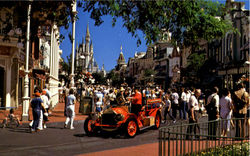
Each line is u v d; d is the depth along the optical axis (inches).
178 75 2210.9
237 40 1295.5
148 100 461.7
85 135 392.5
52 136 379.2
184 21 360.8
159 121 470.6
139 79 3651.6
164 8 336.2
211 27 435.2
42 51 1167.6
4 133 397.4
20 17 286.0
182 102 589.9
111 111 378.9
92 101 685.3
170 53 2689.5
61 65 2117.4
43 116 457.4
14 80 767.1
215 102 358.0
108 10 306.8
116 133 410.6
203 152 219.6
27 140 345.7
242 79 738.8
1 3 259.9
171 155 237.9
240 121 309.9
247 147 211.9
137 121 387.5
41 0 279.9
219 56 1471.5
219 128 274.2
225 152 211.3
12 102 759.7
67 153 275.9
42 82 1211.9
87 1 301.7
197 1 403.9
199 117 636.1
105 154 268.1
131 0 319.3
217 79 1418.6
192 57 1414.9
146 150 283.3
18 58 761.6
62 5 303.0
